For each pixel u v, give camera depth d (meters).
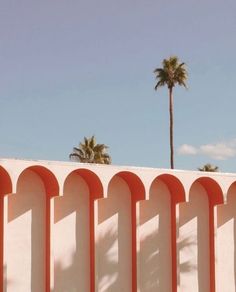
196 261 17.75
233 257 18.62
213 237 17.92
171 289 17.12
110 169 15.64
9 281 14.52
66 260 15.44
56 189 14.88
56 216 15.41
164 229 17.22
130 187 16.67
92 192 15.85
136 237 16.44
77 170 15.41
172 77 44.94
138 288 16.38
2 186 14.46
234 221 18.77
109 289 16.06
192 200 17.86
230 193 18.73
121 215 16.48
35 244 14.99
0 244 14.37
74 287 15.50
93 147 47.84
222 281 18.27
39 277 14.96
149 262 16.84
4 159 14.08
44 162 14.64
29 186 15.05
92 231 15.77
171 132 45.09
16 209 14.80
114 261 16.23
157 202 17.16
